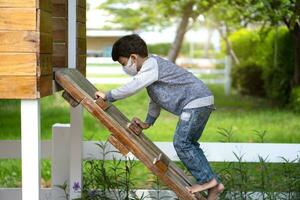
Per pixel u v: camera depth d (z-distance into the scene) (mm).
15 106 15430
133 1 26719
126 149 4289
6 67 3969
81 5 5547
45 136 10781
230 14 16906
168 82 4672
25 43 3959
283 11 10172
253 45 19578
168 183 4332
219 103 16688
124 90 4551
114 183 5500
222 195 5309
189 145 4691
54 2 5043
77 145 5379
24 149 4078
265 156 5617
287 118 13359
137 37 4816
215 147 5621
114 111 4863
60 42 5098
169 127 12250
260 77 18391
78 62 5395
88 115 14086
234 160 5633
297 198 5449
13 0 3936
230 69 19844
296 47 14617
